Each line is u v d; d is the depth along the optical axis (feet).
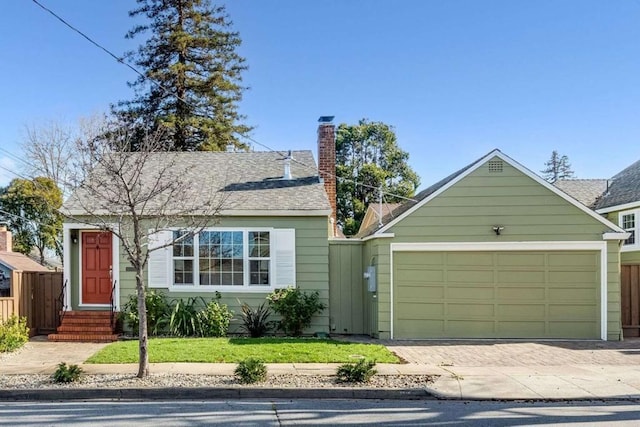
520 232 43.98
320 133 67.56
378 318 44.09
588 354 36.81
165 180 49.19
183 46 94.53
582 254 44.04
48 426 20.86
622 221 62.49
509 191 44.19
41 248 104.06
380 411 23.35
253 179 53.26
